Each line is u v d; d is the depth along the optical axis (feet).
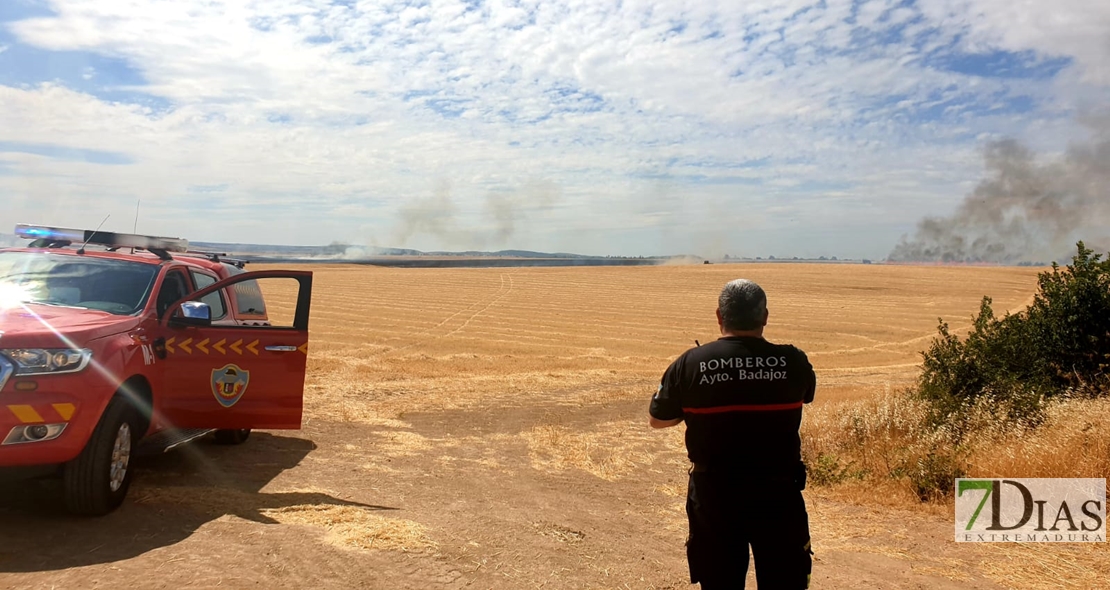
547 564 14.75
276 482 20.97
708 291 248.52
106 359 16.33
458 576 13.67
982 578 14.76
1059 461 21.80
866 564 15.66
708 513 9.75
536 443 31.83
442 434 33.42
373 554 14.44
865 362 108.68
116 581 12.36
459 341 114.83
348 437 30.22
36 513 16.22
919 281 284.61
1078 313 35.35
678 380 9.98
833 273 317.42
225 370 19.85
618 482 25.03
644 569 14.94
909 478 22.88
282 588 12.46
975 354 36.32
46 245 21.98
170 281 21.44
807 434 32.37
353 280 275.80
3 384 14.73
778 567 9.71
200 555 13.85
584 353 106.42
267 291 205.67
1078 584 14.32
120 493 16.84
